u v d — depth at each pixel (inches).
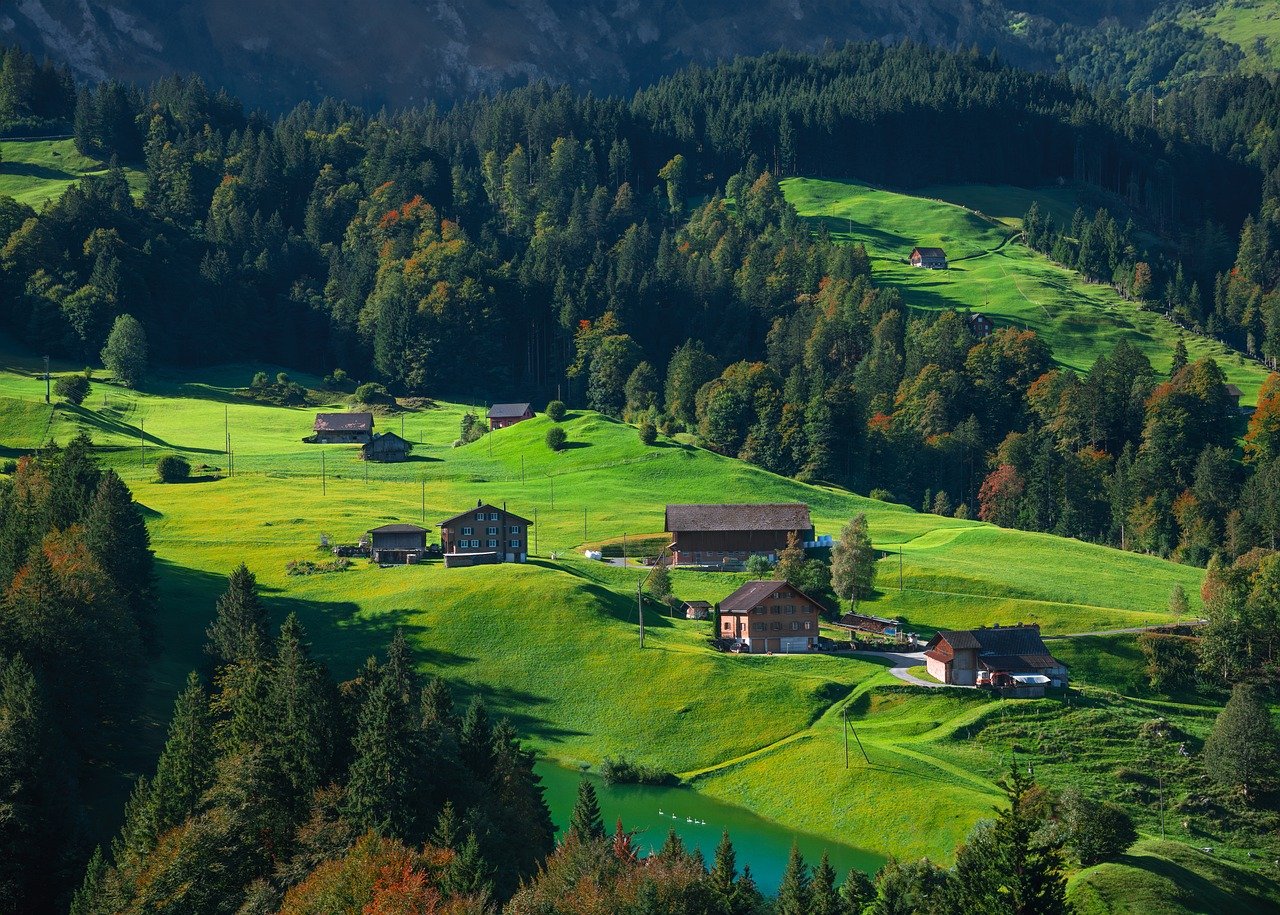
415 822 4298.7
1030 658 6683.1
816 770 5713.6
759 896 4239.7
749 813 5570.9
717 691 6456.7
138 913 3777.1
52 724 4626.0
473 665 6722.4
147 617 6471.5
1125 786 5787.4
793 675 6673.2
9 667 4756.4
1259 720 5826.8
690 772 5954.7
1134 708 6525.6
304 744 4505.4
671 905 3873.0
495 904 3821.4
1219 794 5772.6
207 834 4060.0
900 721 6254.9
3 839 4138.8
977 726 6166.3
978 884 3705.7
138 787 4475.9
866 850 5187.0
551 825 4940.9
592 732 6259.8
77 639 5187.0
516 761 4997.5
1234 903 4658.0
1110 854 4761.3
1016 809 3784.5
